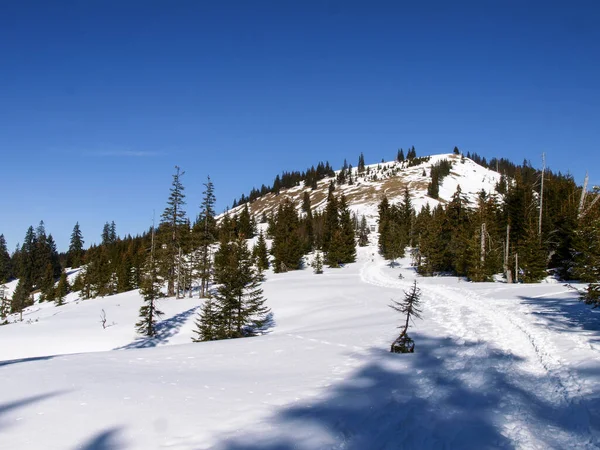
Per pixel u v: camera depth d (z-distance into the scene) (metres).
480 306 24.70
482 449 6.87
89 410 8.74
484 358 13.07
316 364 13.81
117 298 52.00
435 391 10.24
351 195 157.88
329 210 90.69
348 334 20.02
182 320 38.91
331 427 7.92
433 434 7.59
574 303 21.70
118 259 96.75
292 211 98.44
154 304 44.34
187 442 7.14
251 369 13.30
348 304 37.47
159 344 33.69
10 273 112.69
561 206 46.72
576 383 9.64
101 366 13.73
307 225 104.50
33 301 88.25
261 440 7.26
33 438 7.23
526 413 8.38
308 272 71.25
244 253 33.81
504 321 18.98
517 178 57.03
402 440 7.34
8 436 7.32
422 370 12.35
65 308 53.81
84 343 34.06
